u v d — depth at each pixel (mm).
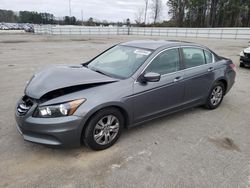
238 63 11156
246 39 29156
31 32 46594
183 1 57062
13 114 4355
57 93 2924
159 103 3732
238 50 16984
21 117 2916
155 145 3406
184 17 58031
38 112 2807
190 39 30203
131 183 2596
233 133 3883
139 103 3424
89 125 2986
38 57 12125
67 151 3176
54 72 3447
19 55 12852
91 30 41562
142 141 3502
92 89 3051
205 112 4762
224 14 51875
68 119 2791
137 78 3414
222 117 4531
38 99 2865
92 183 2580
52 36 34719
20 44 20250
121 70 3617
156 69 3674
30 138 2904
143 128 3934
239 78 8016
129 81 3342
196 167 2922
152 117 3736
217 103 4973
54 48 17141
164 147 3361
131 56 3844
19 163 2895
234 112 4812
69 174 2719
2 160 2943
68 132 2818
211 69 4566
